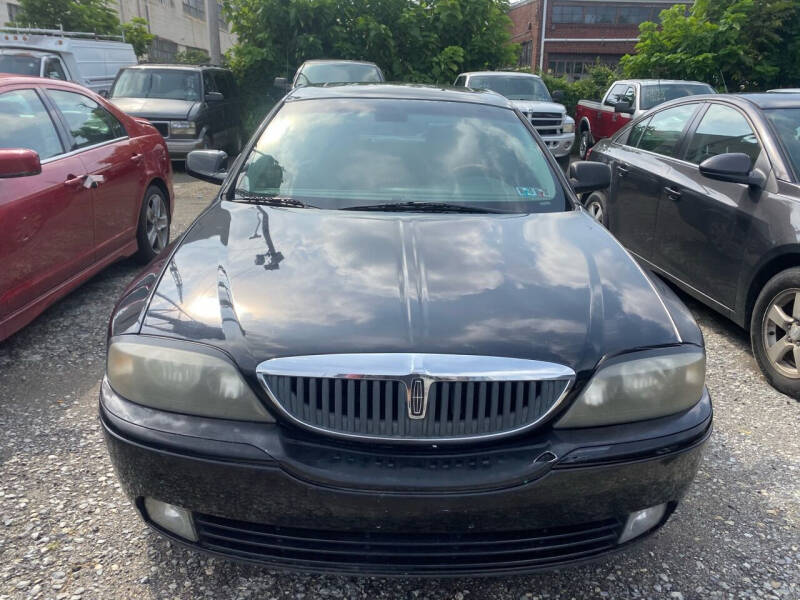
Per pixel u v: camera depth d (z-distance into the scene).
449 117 3.56
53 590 2.21
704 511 2.75
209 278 2.30
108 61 12.88
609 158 6.12
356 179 3.12
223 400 1.96
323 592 2.27
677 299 2.47
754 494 2.88
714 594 2.30
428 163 3.24
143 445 1.97
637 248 5.48
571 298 2.26
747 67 14.46
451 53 16.38
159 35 27.31
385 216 2.85
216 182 3.70
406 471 1.89
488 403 1.95
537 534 2.02
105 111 5.22
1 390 3.54
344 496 1.88
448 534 1.96
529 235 2.74
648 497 2.05
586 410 2.00
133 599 2.19
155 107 10.77
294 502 1.92
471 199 3.07
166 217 6.08
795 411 3.62
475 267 2.41
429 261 2.43
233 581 2.29
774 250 3.87
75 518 2.56
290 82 15.30
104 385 2.16
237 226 2.72
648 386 2.04
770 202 4.00
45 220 3.93
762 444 3.28
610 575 2.39
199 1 32.84
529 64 38.31
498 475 1.89
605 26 36.59
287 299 2.17
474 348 1.98
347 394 1.93
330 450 1.93
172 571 2.32
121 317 2.21
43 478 2.79
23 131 4.00
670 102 5.67
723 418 3.53
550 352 2.01
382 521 1.91
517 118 3.71
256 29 16.33
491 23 17.03
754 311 4.01
